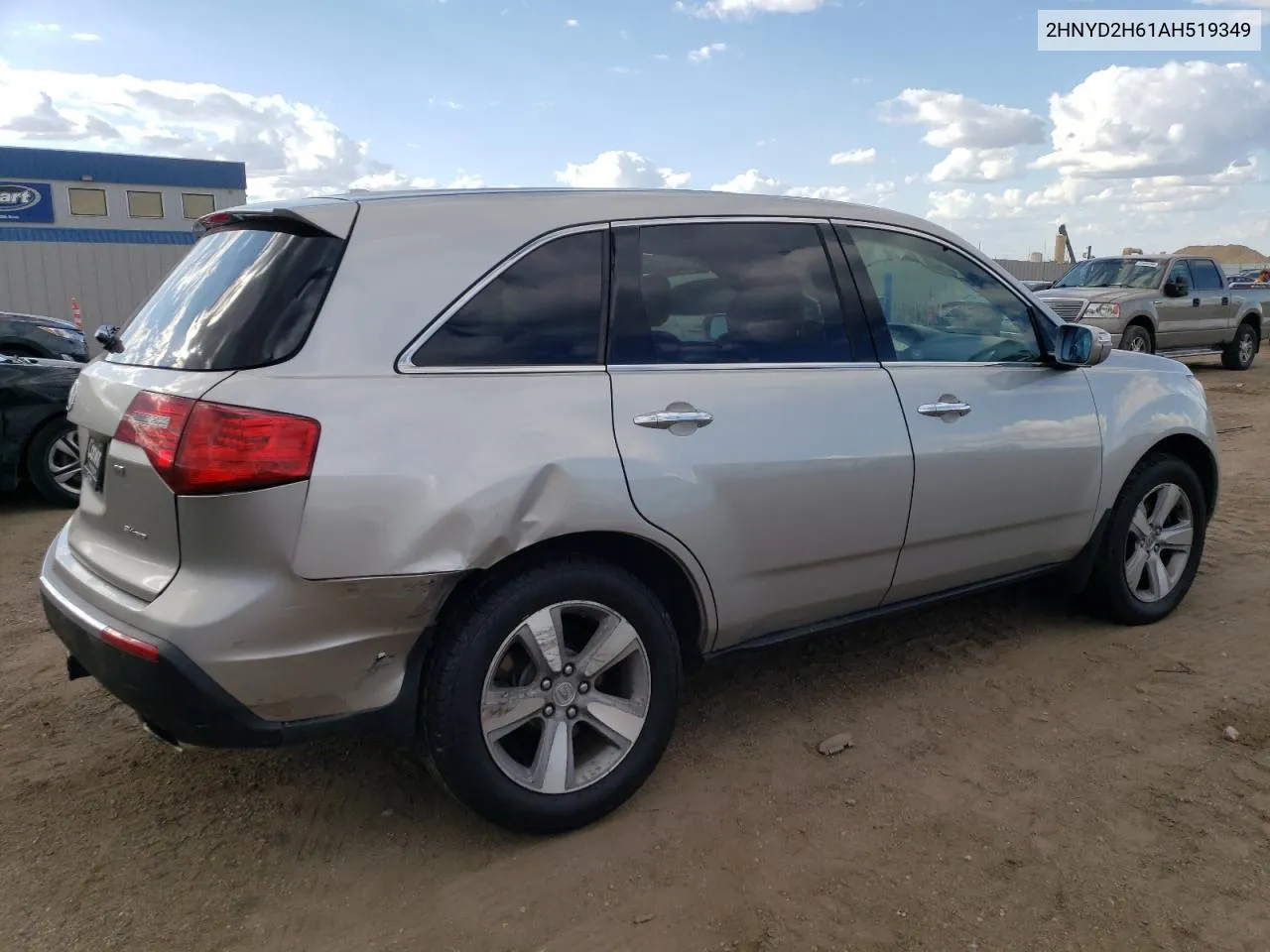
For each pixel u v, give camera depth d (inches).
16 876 110.3
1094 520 167.2
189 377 102.0
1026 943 97.3
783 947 97.1
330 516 97.7
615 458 113.3
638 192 127.7
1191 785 125.0
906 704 149.5
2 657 172.1
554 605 112.0
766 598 130.2
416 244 109.3
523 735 119.9
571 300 117.3
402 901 105.7
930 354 147.9
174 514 98.4
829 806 121.7
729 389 125.0
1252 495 286.4
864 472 134.3
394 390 103.0
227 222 120.7
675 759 134.3
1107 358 174.6
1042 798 122.6
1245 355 679.1
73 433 289.4
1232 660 163.6
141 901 106.1
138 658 97.7
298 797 126.4
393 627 103.0
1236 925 99.2
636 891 106.5
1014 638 174.7
